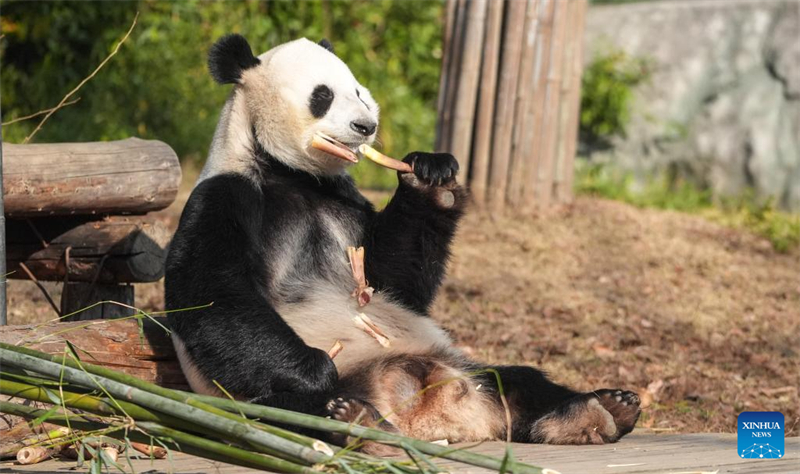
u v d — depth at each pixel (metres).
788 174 21.30
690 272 15.89
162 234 9.38
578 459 6.18
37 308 11.70
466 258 15.39
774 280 15.95
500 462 4.77
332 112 7.29
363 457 5.01
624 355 11.91
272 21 23.41
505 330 12.55
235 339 6.43
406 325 7.40
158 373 7.61
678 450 6.67
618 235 16.94
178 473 5.75
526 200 17.41
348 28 24.05
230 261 6.71
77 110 21.50
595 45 22.88
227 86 22.03
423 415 6.83
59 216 9.25
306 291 7.28
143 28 22.20
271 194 7.39
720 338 12.97
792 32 21.62
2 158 7.62
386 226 7.74
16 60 22.83
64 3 22.12
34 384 5.40
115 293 9.50
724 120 21.89
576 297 14.27
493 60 17.06
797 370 11.82
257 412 5.13
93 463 5.27
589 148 22.91
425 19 24.92
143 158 9.19
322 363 6.45
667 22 22.86
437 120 17.56
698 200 21.23
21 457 6.11
